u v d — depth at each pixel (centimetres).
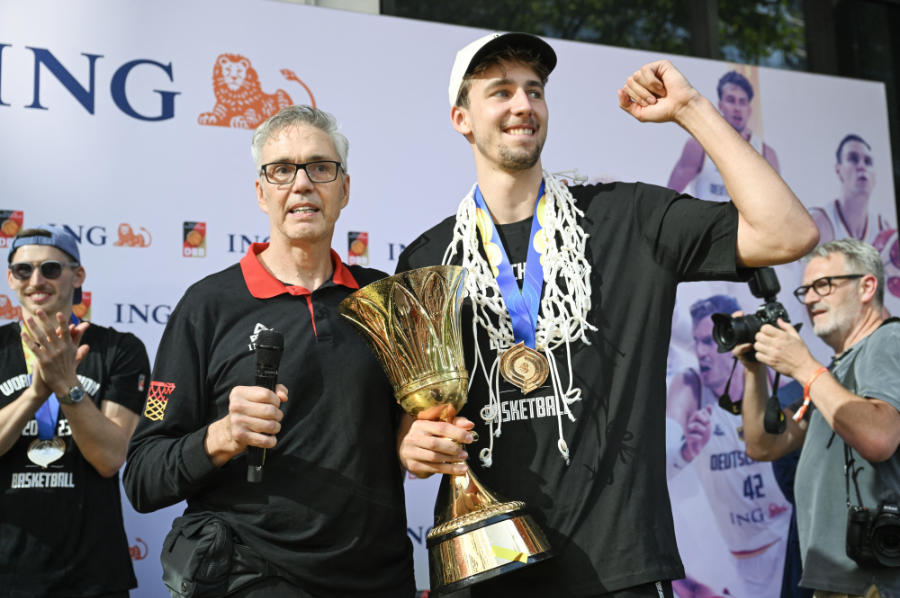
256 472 201
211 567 207
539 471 221
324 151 236
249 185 378
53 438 308
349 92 396
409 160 402
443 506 224
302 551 214
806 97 479
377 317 214
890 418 294
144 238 359
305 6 394
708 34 511
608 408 222
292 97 387
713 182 452
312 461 220
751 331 322
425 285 212
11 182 342
